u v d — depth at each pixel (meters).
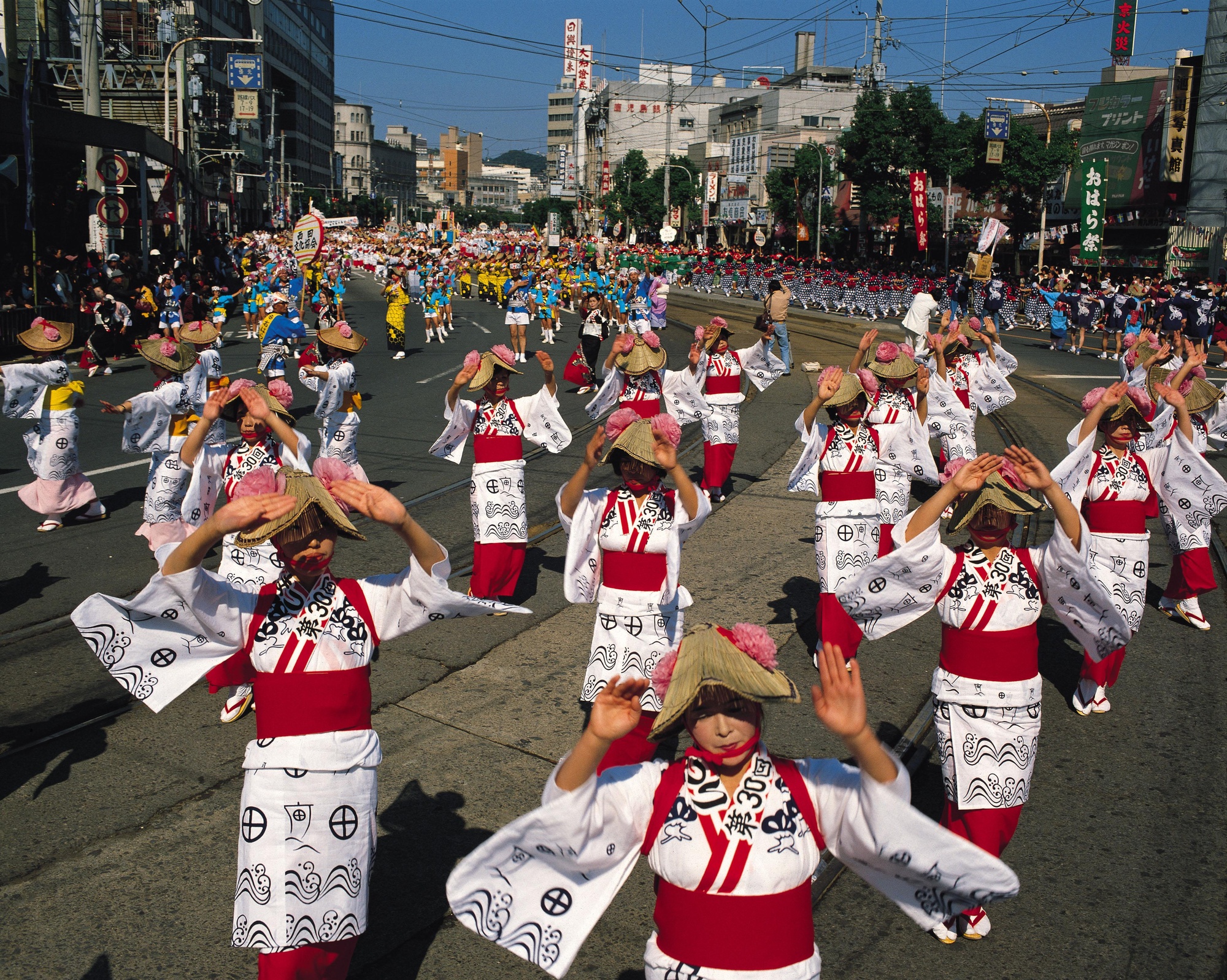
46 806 5.03
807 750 5.63
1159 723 6.06
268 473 3.39
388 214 170.88
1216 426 8.61
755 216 75.50
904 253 55.66
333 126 143.25
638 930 4.23
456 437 7.95
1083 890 4.45
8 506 10.79
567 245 67.38
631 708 2.62
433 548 3.27
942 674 4.16
